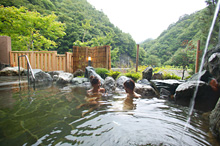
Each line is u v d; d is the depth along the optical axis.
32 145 1.34
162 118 2.16
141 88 4.34
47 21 14.03
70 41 34.28
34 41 16.58
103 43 27.08
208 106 2.99
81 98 3.46
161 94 4.31
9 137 1.50
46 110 2.48
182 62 8.05
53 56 9.82
